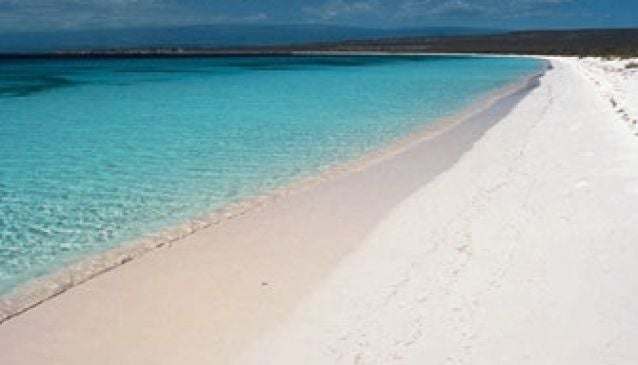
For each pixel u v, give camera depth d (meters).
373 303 6.33
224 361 5.43
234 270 7.38
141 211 9.89
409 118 19.86
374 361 5.26
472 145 14.73
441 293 6.45
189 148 14.96
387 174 11.99
